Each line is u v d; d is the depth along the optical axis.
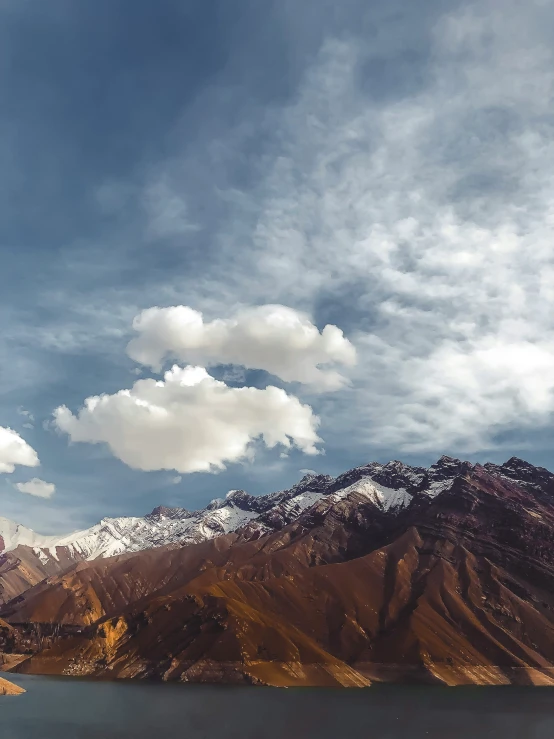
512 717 177.00
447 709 191.25
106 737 138.12
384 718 170.12
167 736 139.62
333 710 183.12
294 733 144.75
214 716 168.38
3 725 153.00
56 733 142.50
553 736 148.00
